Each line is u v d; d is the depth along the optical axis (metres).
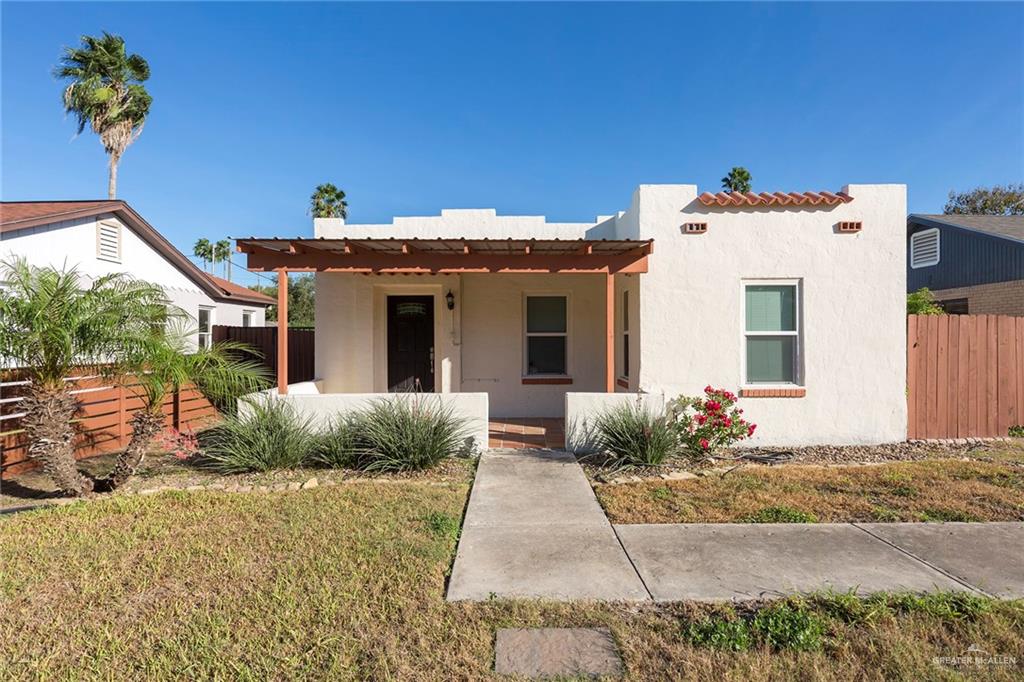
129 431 9.26
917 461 7.58
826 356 8.56
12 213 11.60
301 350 15.34
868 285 8.58
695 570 4.26
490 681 2.96
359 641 3.30
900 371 8.60
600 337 11.10
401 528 5.12
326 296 10.68
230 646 3.26
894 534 4.97
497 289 11.10
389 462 7.14
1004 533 4.98
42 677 2.98
